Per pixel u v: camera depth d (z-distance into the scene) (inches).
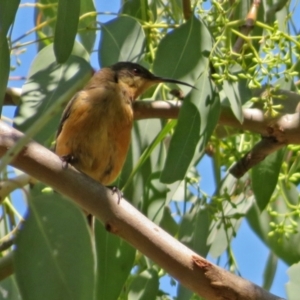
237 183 389.1
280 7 410.3
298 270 293.7
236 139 403.2
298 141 338.6
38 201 281.1
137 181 347.6
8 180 272.7
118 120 343.3
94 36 392.8
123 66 367.6
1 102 278.8
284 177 362.3
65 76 325.7
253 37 323.6
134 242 235.9
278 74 316.5
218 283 223.9
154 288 335.6
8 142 236.5
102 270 314.8
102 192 240.2
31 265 274.1
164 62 328.5
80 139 340.8
